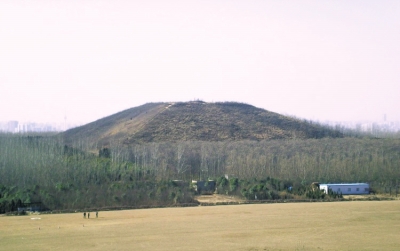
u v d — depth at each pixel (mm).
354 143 184250
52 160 130875
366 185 125312
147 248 66250
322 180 135500
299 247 66438
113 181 122312
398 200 113875
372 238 71938
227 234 75188
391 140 192500
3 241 71188
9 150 136875
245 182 125688
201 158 160750
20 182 116812
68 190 107562
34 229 79875
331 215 92188
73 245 68312
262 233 75812
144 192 111500
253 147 181375
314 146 180375
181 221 86812
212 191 126250
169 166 153125
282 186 125062
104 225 83250
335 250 64625
